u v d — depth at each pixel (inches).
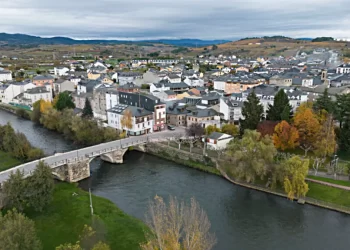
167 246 1957.4
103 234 2773.1
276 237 2822.3
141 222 3009.4
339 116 4453.7
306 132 4379.9
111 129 5359.3
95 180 4087.1
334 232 2898.6
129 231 2844.5
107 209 3235.7
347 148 4242.1
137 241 2696.9
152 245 2059.5
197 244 2028.8
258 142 3873.0
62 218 3046.3
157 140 5196.9
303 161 3523.6
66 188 3745.1
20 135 4746.6
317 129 4279.0
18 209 3006.9
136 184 3939.5
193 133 5088.6
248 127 4943.4
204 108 5994.1
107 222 2982.3
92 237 2694.4
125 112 5506.9
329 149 3956.7
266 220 3095.5
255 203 3427.7
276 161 4013.3
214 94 6983.3
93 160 4813.0
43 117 6461.6
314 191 3499.0
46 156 4510.3
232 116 5861.2
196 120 5664.4
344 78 7731.3
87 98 6924.2
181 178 4109.3
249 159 3750.0
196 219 2299.5
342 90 6181.1
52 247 2603.3
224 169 4175.7
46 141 5575.8
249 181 3853.3
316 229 2945.4
